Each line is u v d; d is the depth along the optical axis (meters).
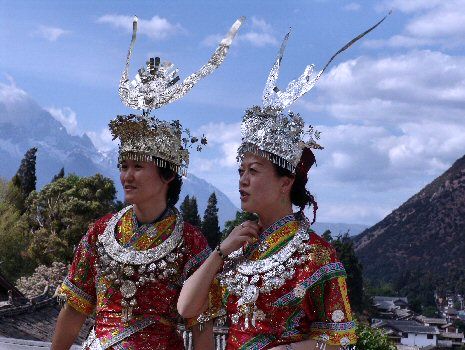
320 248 3.87
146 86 4.65
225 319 4.36
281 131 3.93
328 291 3.82
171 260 4.47
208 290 3.98
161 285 4.46
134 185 4.53
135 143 4.52
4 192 62.75
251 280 3.90
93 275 4.65
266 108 4.01
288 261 3.86
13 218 55.19
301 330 3.86
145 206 4.57
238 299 3.94
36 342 6.59
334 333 3.78
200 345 4.37
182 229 4.57
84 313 4.70
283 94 4.04
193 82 4.59
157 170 4.55
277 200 3.97
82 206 55.66
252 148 3.95
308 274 3.81
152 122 4.53
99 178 57.81
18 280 45.47
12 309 23.23
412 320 156.88
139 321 4.41
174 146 4.58
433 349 133.50
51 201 56.97
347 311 3.82
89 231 4.69
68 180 58.41
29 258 53.69
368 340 19.69
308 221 3.97
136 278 4.45
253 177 3.95
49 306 26.55
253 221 4.05
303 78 4.03
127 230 4.57
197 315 4.24
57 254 53.81
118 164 4.66
